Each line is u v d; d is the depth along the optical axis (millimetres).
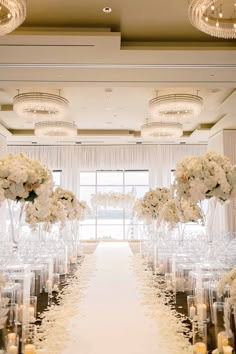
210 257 4035
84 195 14969
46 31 5102
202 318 3180
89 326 3137
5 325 2768
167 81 7094
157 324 3176
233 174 3357
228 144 11672
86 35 5109
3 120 11234
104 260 7422
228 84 7258
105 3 4926
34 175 3125
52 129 10078
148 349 2602
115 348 2625
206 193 3377
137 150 14750
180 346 2648
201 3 3805
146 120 11578
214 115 10961
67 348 2627
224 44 5938
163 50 5656
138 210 7305
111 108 10234
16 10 3844
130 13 5195
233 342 2422
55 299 4250
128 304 3896
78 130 12852
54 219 5793
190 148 14727
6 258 3895
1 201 3029
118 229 15102
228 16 4848
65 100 8148
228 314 2461
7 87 7840
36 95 7680
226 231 10477
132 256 8070
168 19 5355
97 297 4230
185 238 6359
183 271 4895
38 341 2764
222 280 2197
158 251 6219
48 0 4848
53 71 6516
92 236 15016
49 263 4984
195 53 5742
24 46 5402
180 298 4344
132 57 5895
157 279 5508
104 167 14711
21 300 3547
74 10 5105
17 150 14562
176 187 3562
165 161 14680
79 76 6793
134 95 9023
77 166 14656
